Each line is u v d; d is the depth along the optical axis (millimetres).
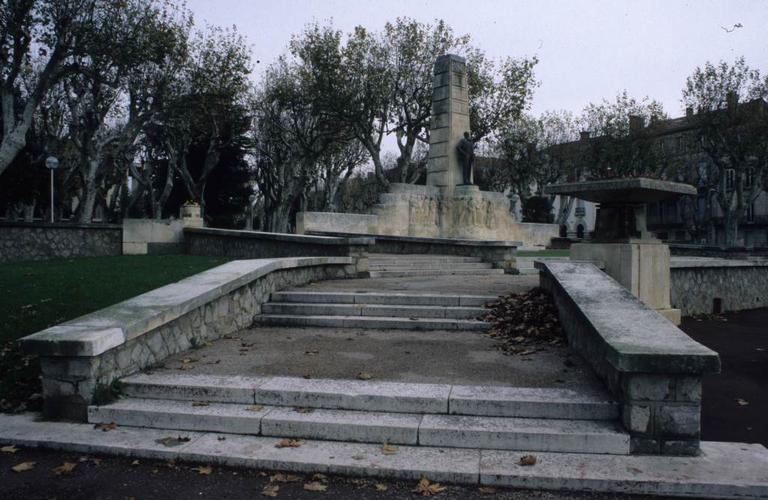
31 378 6609
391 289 10648
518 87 35781
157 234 19688
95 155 26484
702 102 37938
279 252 15688
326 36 33125
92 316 6570
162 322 6797
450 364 6734
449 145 27906
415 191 27594
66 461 5062
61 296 9445
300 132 38438
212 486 4586
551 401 5316
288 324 9227
